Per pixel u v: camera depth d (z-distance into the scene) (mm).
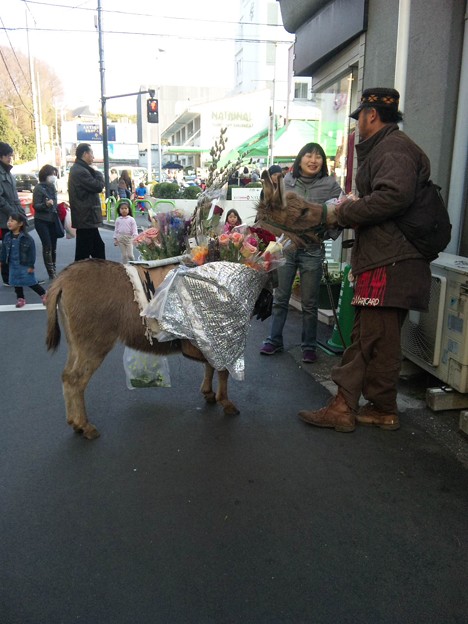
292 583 2186
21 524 2543
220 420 3641
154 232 3516
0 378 4395
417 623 1991
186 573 2238
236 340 3314
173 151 27094
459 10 4336
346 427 3455
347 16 5832
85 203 7473
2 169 7484
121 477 2947
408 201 2906
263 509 2676
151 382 4016
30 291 7695
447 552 2371
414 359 4027
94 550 2371
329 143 7730
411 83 4738
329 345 5082
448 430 3508
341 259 6746
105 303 3238
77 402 3332
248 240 3338
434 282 3684
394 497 2785
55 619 2002
